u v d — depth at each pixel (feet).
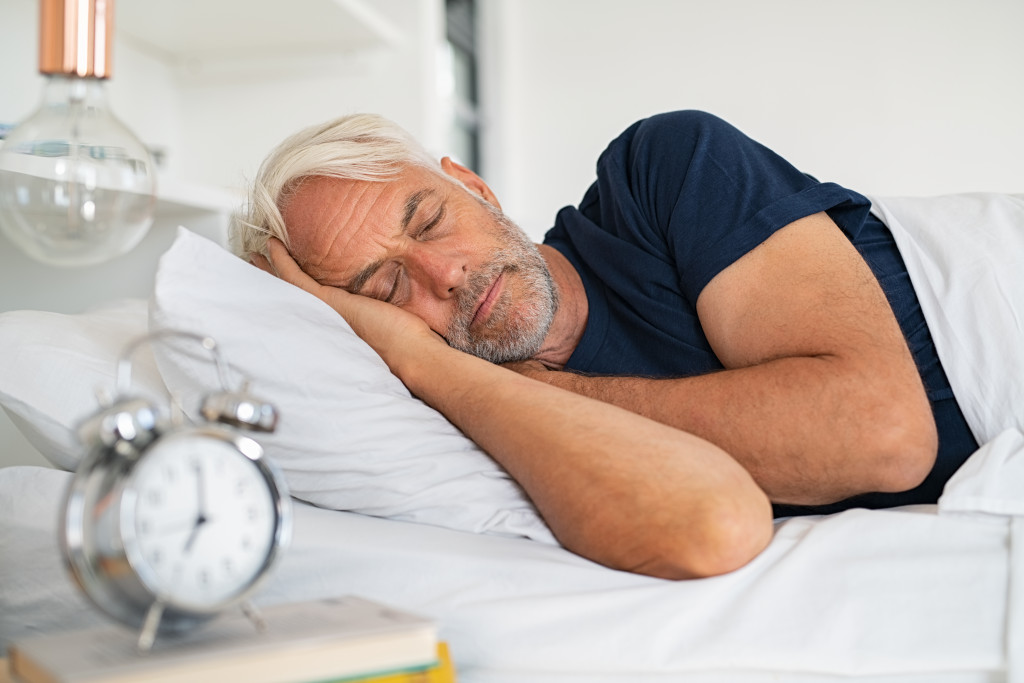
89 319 3.95
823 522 2.99
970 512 2.90
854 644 2.59
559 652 2.62
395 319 3.92
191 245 3.41
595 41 14.47
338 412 3.38
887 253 3.94
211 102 8.96
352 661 1.94
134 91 8.30
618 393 3.59
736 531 2.77
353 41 8.64
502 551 2.99
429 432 3.51
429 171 4.39
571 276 4.49
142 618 1.92
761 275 3.56
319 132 4.59
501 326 4.13
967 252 3.71
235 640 1.93
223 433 2.02
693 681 2.60
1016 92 12.92
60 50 2.57
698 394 3.38
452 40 13.51
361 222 4.18
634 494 2.89
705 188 3.91
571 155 14.65
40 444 3.54
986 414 3.47
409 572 2.85
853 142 13.48
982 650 2.58
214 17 7.77
